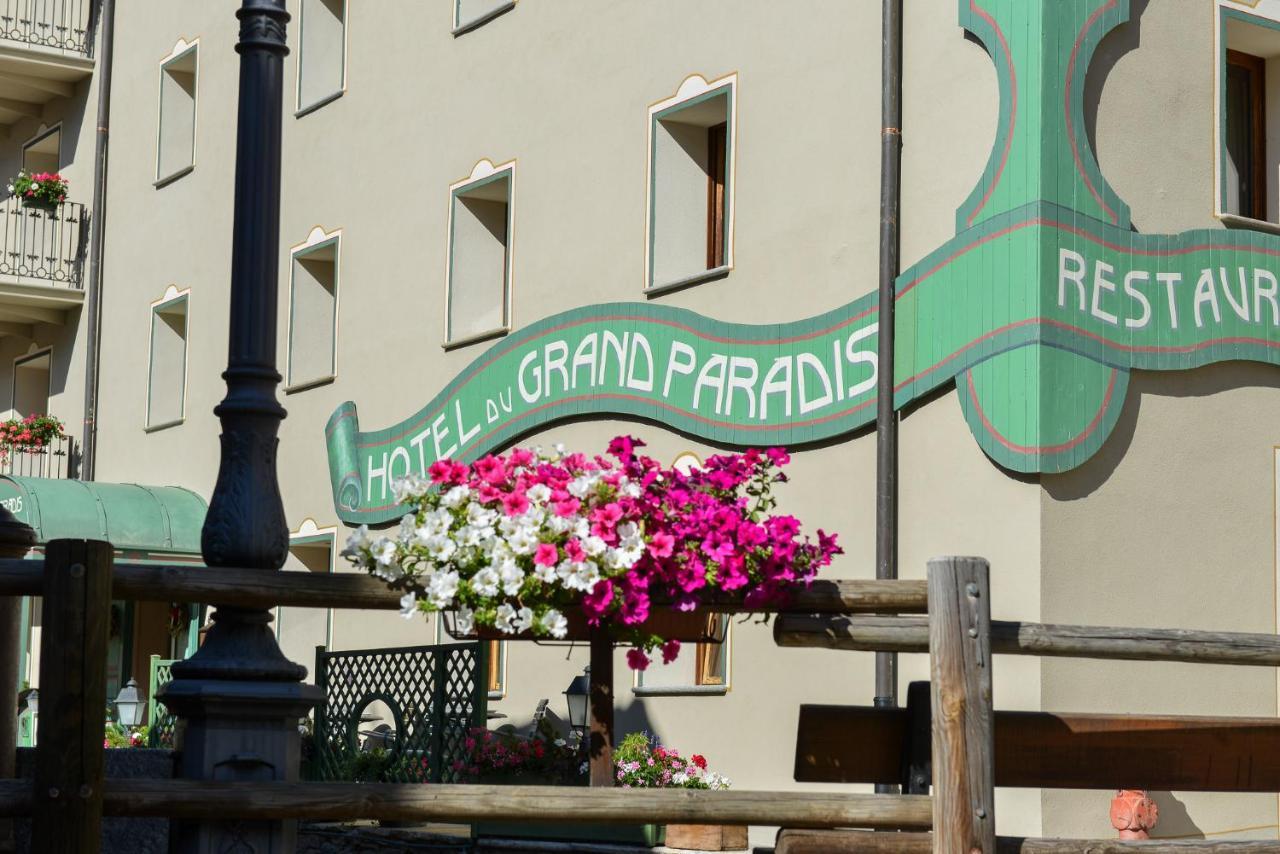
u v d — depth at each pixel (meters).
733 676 12.68
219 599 5.62
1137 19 11.39
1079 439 10.69
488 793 5.55
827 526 12.05
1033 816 10.29
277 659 5.86
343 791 5.53
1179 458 11.21
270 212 6.15
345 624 17.47
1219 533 11.34
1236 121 12.56
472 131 16.28
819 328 12.20
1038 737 5.56
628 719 13.62
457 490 5.80
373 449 17.16
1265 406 11.72
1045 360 10.61
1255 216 12.53
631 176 14.25
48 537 19.73
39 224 25.02
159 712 17.22
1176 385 11.28
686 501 5.73
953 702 5.34
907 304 11.55
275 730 5.82
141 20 23.28
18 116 26.36
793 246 12.61
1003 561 10.74
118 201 23.55
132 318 22.83
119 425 22.95
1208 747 5.75
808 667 12.09
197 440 21.00
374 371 17.36
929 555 11.26
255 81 6.18
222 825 5.54
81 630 5.25
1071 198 10.86
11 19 23.81
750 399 12.70
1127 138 11.26
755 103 13.07
